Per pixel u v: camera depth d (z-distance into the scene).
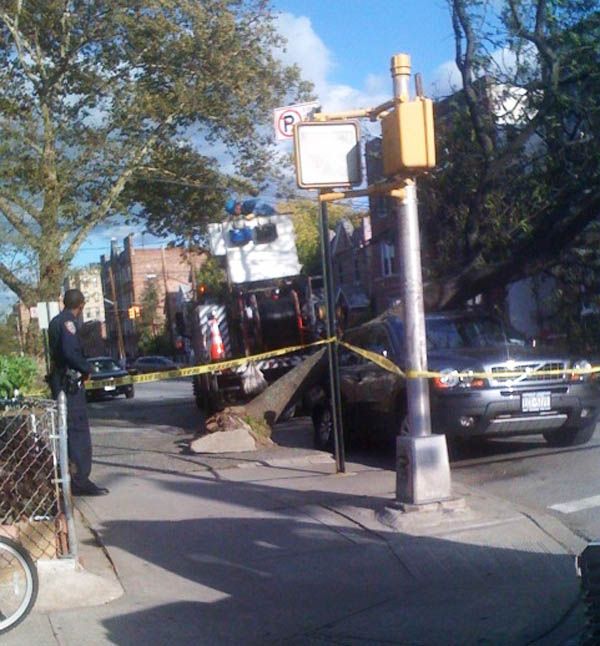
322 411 14.20
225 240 20.31
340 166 9.79
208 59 24.48
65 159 24.67
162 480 11.77
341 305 20.84
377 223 35.56
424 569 7.99
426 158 8.74
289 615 7.10
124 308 86.25
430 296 16.31
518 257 16.55
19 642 6.50
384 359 11.61
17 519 7.63
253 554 8.49
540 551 8.29
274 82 25.27
